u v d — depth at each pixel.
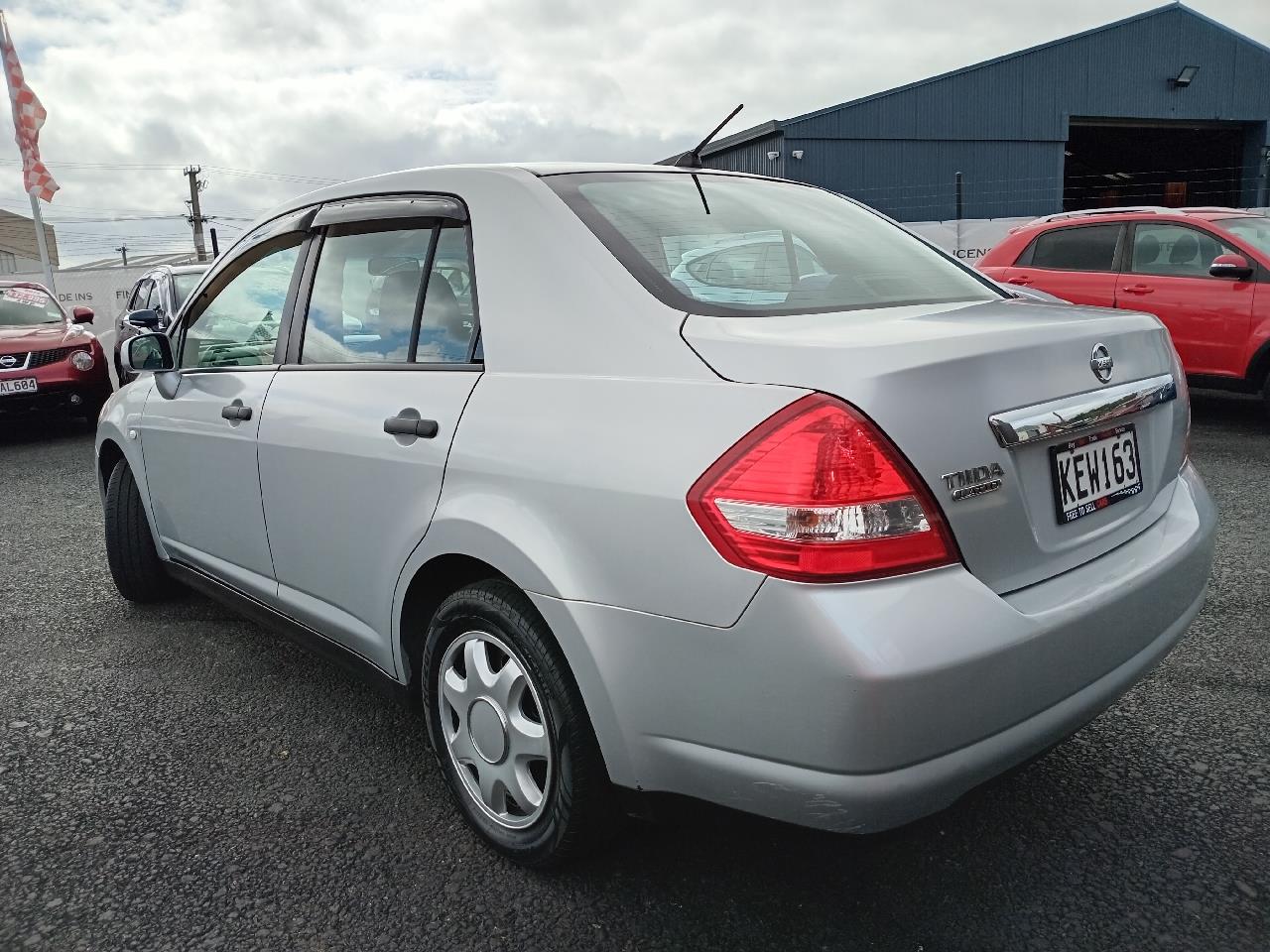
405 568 2.29
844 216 2.79
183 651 3.58
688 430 1.72
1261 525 4.60
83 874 2.22
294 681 3.29
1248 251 6.98
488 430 2.06
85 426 9.97
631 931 1.98
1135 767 2.53
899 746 1.57
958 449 1.68
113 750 2.83
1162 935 1.92
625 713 1.81
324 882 2.17
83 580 4.48
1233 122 31.36
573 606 1.84
